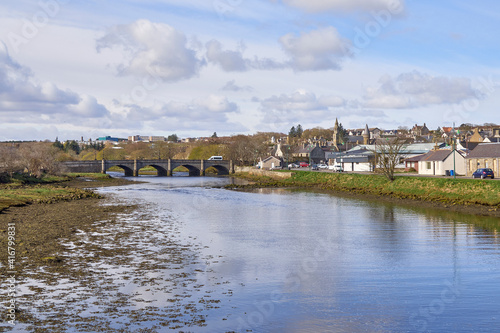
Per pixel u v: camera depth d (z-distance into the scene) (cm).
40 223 4956
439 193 7900
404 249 3828
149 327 1995
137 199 8719
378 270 3105
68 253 3475
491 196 6862
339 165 14950
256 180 16262
